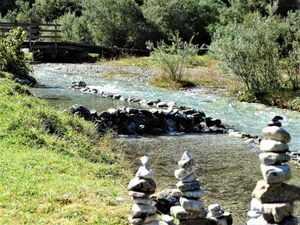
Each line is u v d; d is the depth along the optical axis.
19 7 69.94
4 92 13.81
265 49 24.47
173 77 28.58
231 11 50.56
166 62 28.58
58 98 21.66
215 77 29.52
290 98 22.78
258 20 25.53
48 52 40.44
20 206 6.90
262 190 4.15
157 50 30.39
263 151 4.25
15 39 24.41
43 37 40.62
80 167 9.38
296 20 26.89
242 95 24.06
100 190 7.95
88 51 42.38
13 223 6.36
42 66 35.91
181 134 16.44
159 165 12.16
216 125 17.56
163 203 7.89
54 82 27.56
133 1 47.22
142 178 5.23
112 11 47.19
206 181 11.09
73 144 11.16
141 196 5.18
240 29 25.78
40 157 9.31
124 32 47.28
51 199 7.26
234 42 24.67
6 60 24.11
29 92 16.27
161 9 47.84
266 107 22.34
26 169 8.47
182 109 19.66
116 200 7.55
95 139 13.19
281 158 4.10
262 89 24.23
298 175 11.97
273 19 25.52
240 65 24.64
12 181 7.80
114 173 9.77
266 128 4.21
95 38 48.31
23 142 10.05
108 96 23.19
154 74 31.58
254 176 11.55
